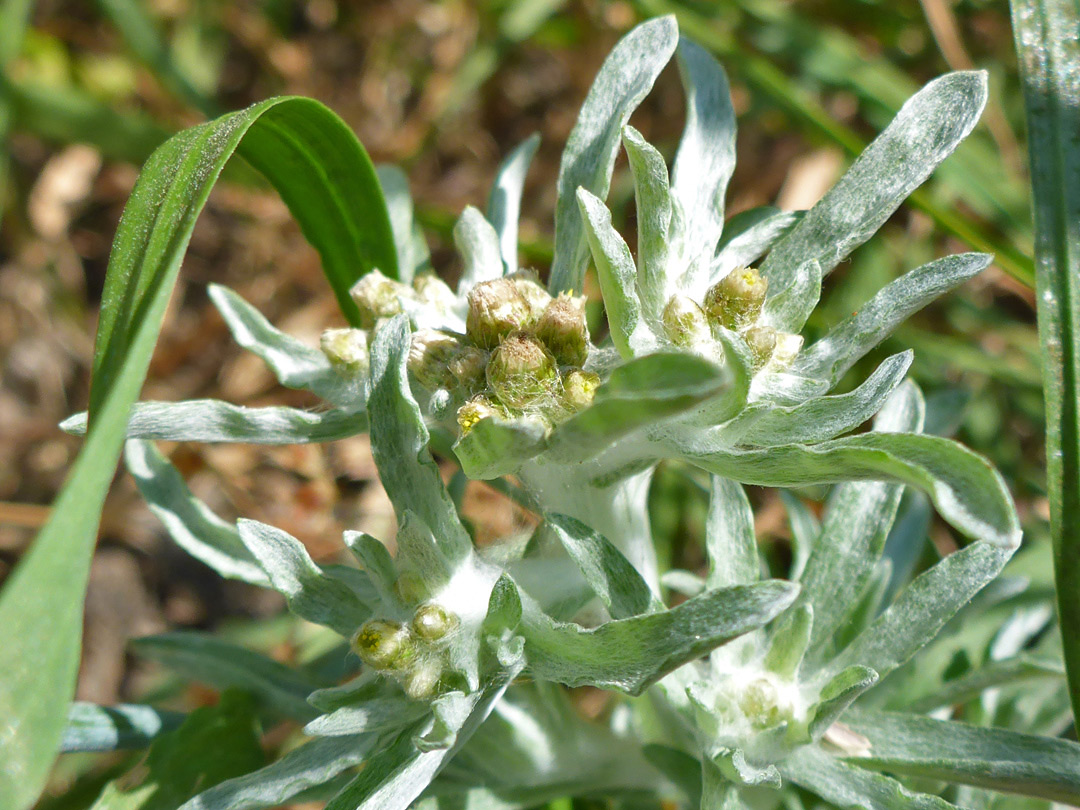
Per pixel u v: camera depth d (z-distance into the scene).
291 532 0.15
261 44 0.18
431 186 0.18
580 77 0.18
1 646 0.06
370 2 0.18
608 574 0.08
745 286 0.08
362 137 0.18
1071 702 0.08
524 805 0.10
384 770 0.07
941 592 0.08
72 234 0.18
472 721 0.08
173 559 0.17
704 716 0.08
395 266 0.11
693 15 0.16
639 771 0.10
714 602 0.07
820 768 0.08
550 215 0.18
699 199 0.09
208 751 0.10
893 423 0.10
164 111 0.18
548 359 0.08
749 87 0.15
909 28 0.16
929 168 0.08
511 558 0.09
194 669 0.11
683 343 0.08
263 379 0.17
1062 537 0.09
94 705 0.10
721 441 0.08
